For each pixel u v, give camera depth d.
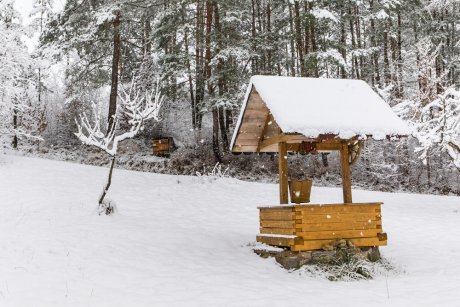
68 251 9.96
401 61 27.89
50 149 28.72
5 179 17.31
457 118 15.15
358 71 29.48
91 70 25.06
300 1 24.34
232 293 7.83
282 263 9.87
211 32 23.92
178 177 20.56
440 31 29.06
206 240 11.95
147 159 25.45
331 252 9.74
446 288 7.98
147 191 17.44
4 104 19.83
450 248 12.03
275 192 18.47
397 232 13.75
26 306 6.84
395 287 8.30
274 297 7.60
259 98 11.27
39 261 9.19
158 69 26.39
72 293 7.58
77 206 14.27
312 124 9.73
